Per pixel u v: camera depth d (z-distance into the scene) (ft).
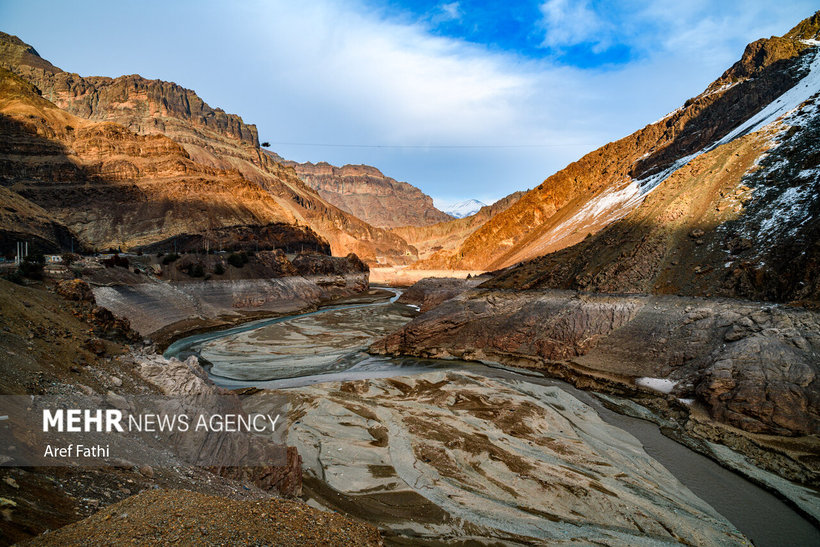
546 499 77.25
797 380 105.81
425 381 146.30
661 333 149.28
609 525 70.23
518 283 223.51
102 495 35.78
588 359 157.28
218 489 49.96
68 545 26.11
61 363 58.49
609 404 127.85
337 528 38.88
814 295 125.90
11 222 274.98
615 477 85.81
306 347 205.87
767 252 151.74
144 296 223.71
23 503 28.99
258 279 333.42
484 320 197.77
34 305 74.23
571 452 96.02
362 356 190.60
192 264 293.84
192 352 190.29
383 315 307.99
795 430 97.86
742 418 104.47
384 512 71.67
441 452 93.81
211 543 29.27
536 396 134.10
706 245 174.19
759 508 76.23
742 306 140.15
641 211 212.84
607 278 185.06
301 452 91.86
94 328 81.71
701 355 132.87
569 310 180.34
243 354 190.08
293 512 38.91
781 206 166.09
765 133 209.67
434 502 75.25
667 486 83.10
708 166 213.25
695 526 70.44
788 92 360.89
